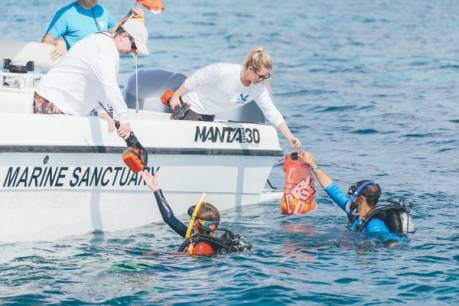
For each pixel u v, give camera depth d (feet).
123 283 51.37
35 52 66.28
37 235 58.18
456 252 57.93
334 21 249.34
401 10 287.48
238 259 55.83
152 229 62.95
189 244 56.90
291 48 187.52
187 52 173.88
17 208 56.85
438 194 75.25
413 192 75.97
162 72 82.43
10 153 55.26
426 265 55.21
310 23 242.58
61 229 59.21
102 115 62.95
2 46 65.92
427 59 171.12
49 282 51.37
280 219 66.44
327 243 59.72
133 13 58.80
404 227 61.21
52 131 57.00
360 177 82.53
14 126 55.47
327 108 120.47
